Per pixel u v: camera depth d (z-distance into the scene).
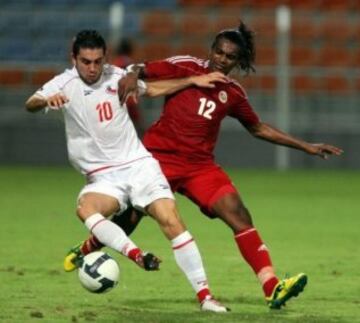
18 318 24.83
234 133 92.56
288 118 92.19
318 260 38.38
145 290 30.39
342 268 36.16
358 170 93.06
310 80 97.50
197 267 26.02
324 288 31.11
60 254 39.47
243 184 76.00
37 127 92.12
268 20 100.31
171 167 27.97
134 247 24.91
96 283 24.95
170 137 28.08
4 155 92.50
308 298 28.95
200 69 27.98
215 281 32.62
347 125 93.94
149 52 100.19
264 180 80.00
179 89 27.73
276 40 99.38
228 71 27.97
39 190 69.62
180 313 25.77
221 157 92.56
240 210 27.16
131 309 26.55
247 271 35.12
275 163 92.88
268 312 26.12
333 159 93.44
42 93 26.08
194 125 27.81
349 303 28.14
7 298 28.31
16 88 94.38
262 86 96.06
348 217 55.41
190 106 27.83
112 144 26.62
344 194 69.31
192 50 100.44
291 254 40.25
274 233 47.75
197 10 103.06
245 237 26.89
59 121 91.94
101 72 26.22
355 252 40.97
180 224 26.00
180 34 101.19
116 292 29.88
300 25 101.44
